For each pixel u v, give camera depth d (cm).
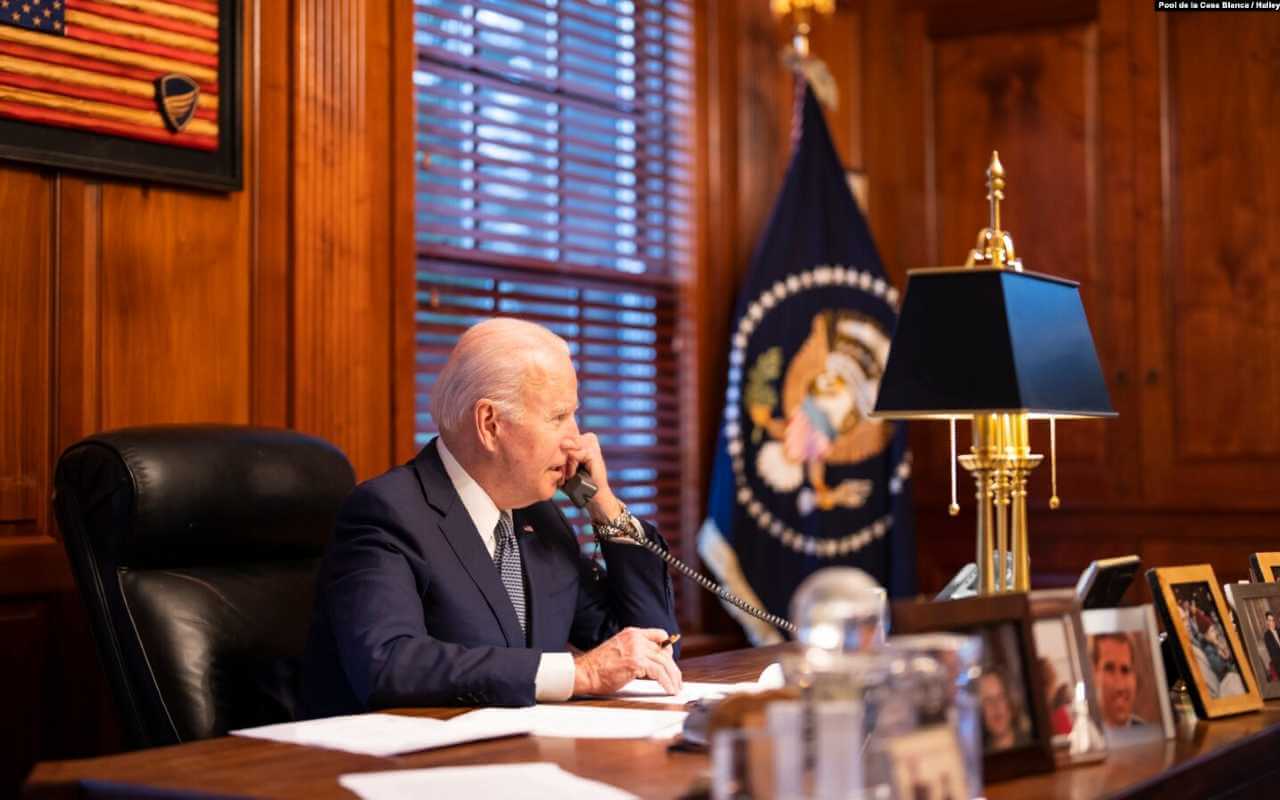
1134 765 161
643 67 442
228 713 225
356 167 341
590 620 260
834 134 496
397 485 230
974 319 210
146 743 220
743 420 441
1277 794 187
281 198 327
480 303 397
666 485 442
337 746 166
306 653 226
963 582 246
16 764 277
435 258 383
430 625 225
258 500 241
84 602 226
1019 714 157
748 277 448
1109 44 475
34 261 284
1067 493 475
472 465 237
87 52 288
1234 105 459
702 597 446
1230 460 455
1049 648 164
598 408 427
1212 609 201
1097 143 477
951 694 131
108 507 226
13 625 277
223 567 239
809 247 454
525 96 405
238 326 318
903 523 456
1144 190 470
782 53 482
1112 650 173
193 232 310
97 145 290
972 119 494
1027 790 148
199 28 307
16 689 277
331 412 334
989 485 218
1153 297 466
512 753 164
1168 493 462
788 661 131
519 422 235
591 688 205
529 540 247
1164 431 464
